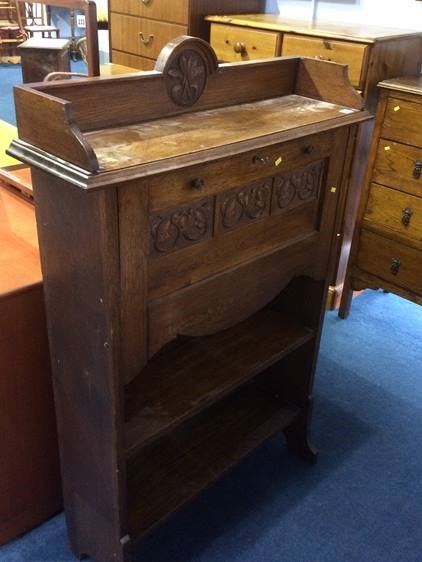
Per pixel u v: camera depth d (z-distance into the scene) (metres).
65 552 1.65
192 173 1.14
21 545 1.66
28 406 1.54
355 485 1.90
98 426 1.30
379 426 2.15
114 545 1.43
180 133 1.22
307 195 1.51
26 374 1.50
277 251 1.47
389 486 1.90
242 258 1.38
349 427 2.14
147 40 2.84
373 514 1.79
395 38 2.34
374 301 2.98
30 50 1.81
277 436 2.09
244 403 1.93
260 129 1.29
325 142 1.46
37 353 1.50
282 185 1.40
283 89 1.58
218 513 1.77
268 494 1.85
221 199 1.25
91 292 1.13
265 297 1.51
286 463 1.97
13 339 1.44
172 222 1.16
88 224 1.05
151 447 1.72
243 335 1.76
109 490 1.36
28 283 1.42
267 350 1.69
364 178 2.49
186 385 1.55
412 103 2.23
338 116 1.44
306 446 1.95
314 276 1.66
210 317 1.35
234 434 1.80
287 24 2.51
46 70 1.83
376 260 2.59
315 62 1.54
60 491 1.72
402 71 2.50
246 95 1.49
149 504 1.54
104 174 0.98
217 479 1.64
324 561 1.64
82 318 1.19
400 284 2.54
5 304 1.39
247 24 2.53
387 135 2.35
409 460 2.01
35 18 7.36
